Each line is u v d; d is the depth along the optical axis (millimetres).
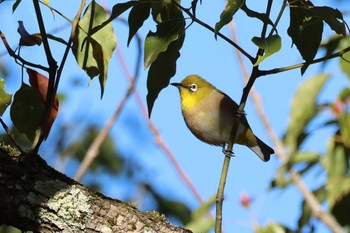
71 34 8578
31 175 8445
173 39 8398
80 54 9031
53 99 8484
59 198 8477
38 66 8500
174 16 9141
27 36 8617
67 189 8555
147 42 8391
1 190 8289
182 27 8461
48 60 8445
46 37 8383
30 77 8867
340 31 8445
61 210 8438
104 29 9031
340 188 13172
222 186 8844
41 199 8406
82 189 8641
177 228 8867
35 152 8516
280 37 7766
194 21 8492
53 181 8547
